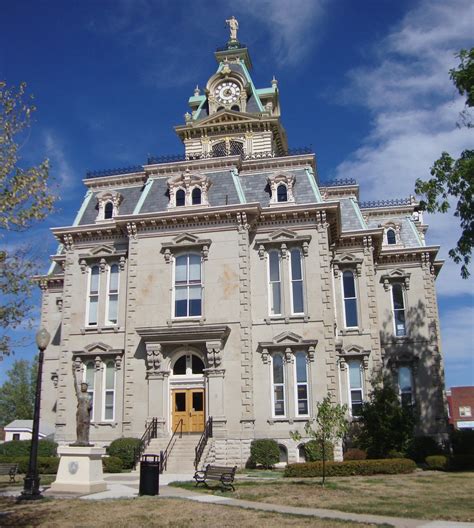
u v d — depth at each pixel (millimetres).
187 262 38375
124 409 36312
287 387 35156
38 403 22859
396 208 49938
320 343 35531
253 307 36906
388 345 45719
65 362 39031
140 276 38562
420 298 46375
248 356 35469
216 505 19531
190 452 33250
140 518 17438
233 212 37656
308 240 37344
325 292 36344
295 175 40031
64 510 18953
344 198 46031
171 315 37406
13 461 34062
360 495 21750
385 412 35031
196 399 36000
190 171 41250
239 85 58781
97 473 24344
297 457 33906
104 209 42031
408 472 29547
